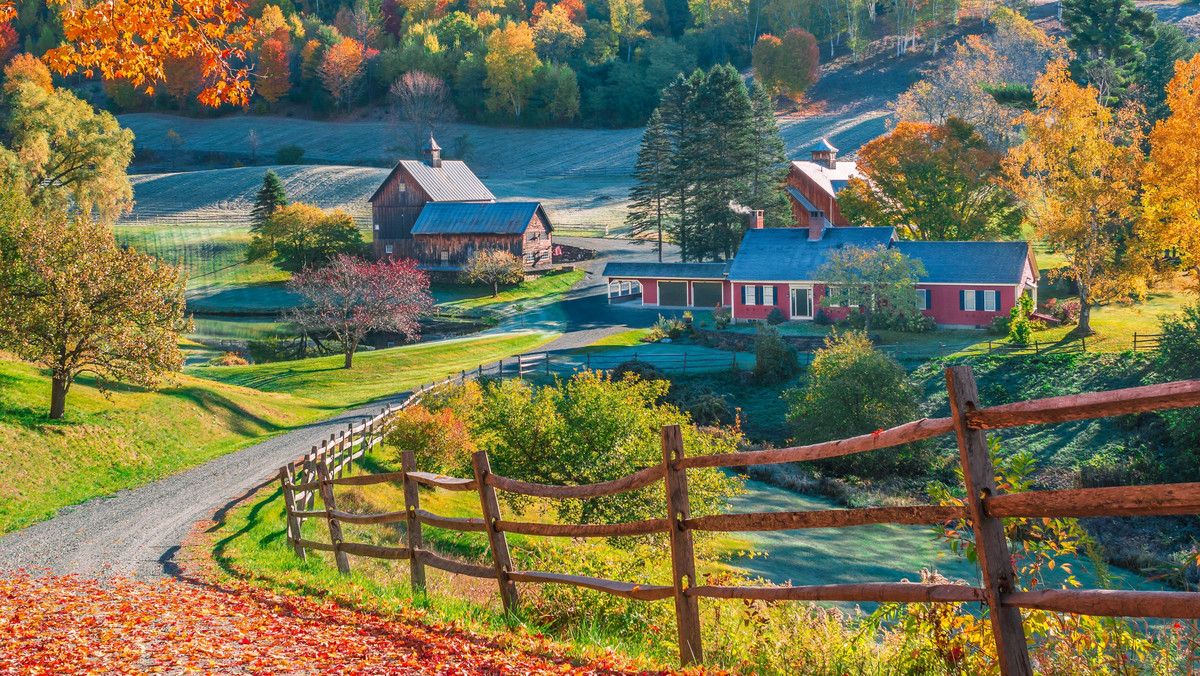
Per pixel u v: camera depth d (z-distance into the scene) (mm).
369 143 151375
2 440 22812
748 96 81938
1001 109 82250
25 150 55531
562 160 141125
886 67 151875
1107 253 45188
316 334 63344
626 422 21578
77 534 16984
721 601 7891
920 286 52688
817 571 21281
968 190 64125
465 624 6891
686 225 82188
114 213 61438
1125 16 74188
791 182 81562
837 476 33188
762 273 57812
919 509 3900
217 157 146250
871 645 6055
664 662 5828
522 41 157375
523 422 21969
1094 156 46000
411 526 8766
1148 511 2957
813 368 36688
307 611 7762
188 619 7211
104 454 24766
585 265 85688
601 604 7473
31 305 25250
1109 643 4707
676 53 162625
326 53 162375
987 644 5000
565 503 20969
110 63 10547
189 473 24469
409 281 57031
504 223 82750
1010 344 44906
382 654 5844
